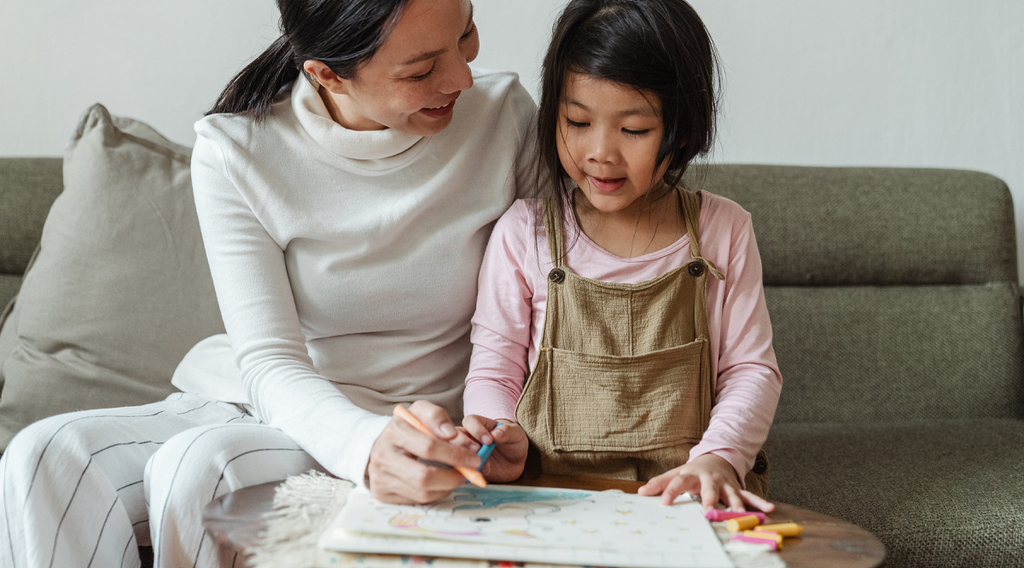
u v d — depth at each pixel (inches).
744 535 25.8
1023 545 39.9
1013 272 62.3
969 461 47.8
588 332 36.2
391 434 28.8
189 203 54.4
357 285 38.7
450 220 39.6
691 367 35.9
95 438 32.4
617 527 26.3
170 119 66.1
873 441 52.5
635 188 34.6
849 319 60.7
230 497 28.9
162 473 30.4
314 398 32.5
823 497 43.0
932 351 60.3
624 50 32.3
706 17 66.8
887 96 68.2
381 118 35.2
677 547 24.7
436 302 39.8
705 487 29.5
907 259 61.4
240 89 38.1
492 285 38.6
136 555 33.2
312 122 37.0
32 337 51.1
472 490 30.1
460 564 23.5
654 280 36.0
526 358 39.0
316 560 23.5
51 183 60.1
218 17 65.2
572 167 35.4
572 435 35.7
